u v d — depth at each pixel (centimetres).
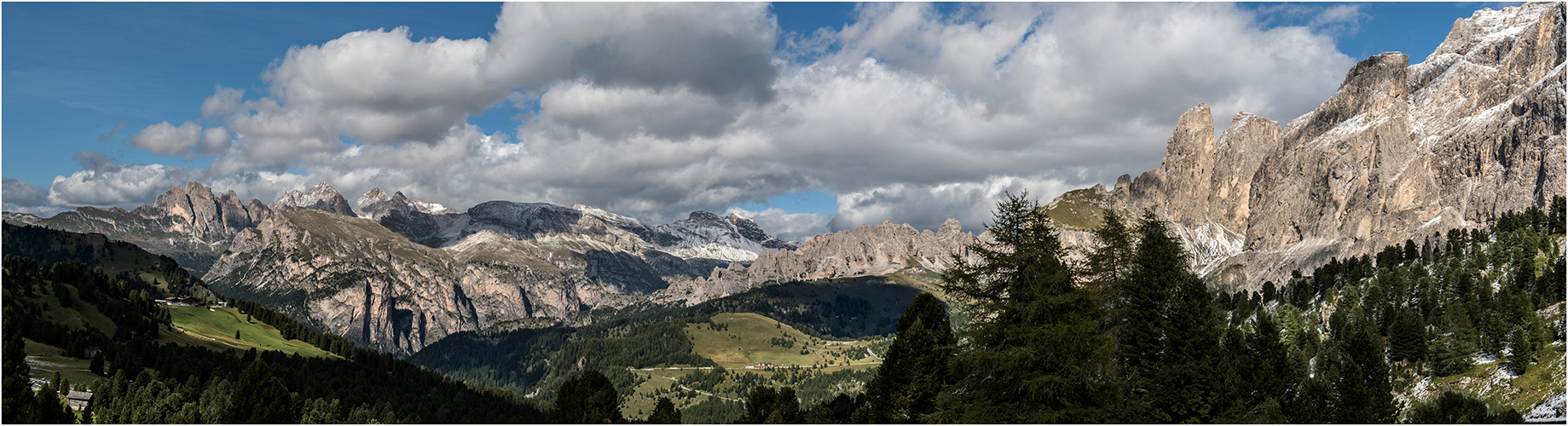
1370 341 11512
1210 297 9925
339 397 19638
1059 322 7394
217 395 16525
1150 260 9112
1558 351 14825
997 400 7888
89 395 15725
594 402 12575
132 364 19812
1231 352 10181
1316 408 10662
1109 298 8631
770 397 13700
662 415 13488
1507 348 16075
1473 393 15038
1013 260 7612
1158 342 8975
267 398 14788
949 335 9688
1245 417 8894
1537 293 19612
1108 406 7544
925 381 9388
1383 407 11094
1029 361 7356
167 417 15000
